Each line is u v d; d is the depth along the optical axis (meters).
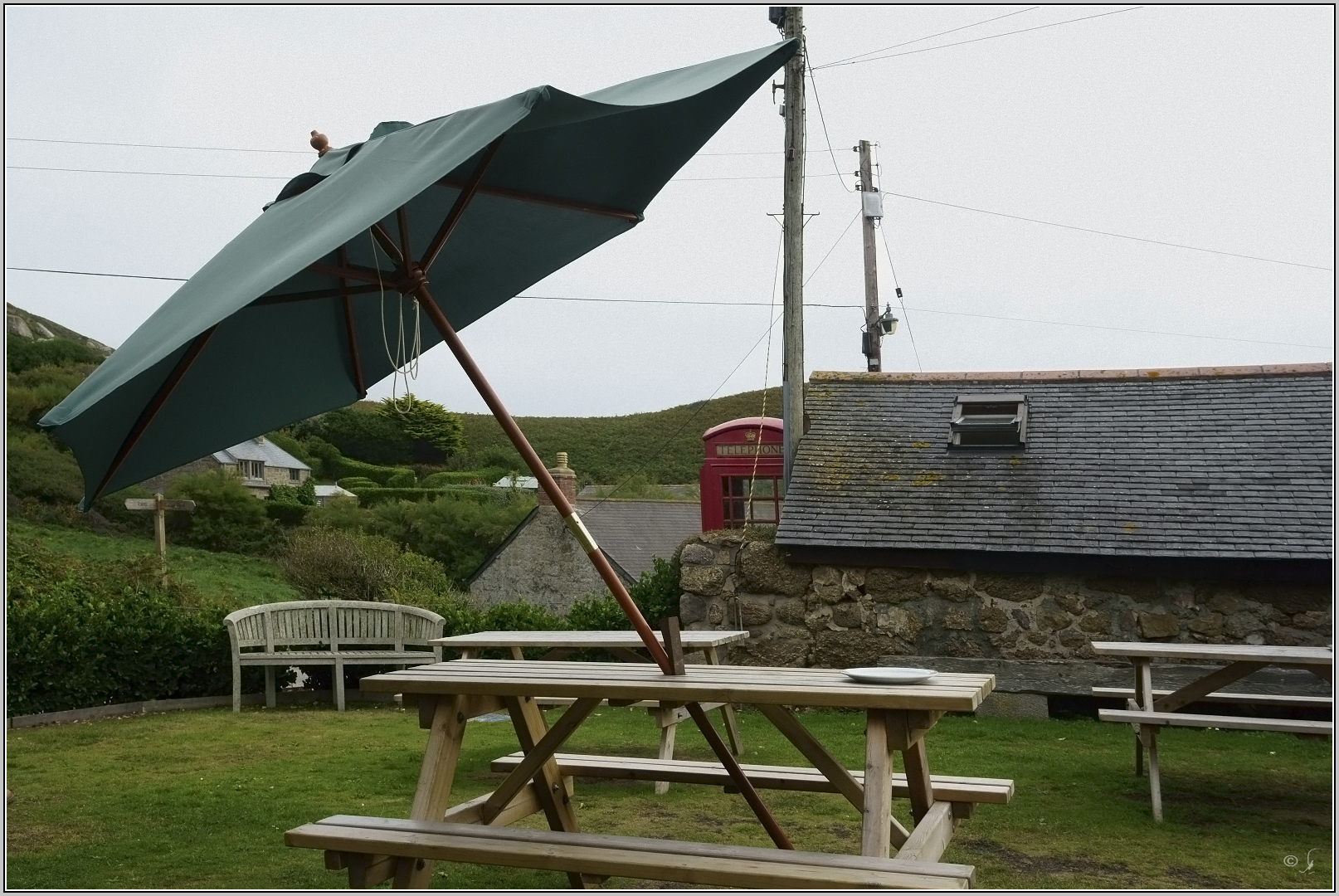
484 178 4.26
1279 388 9.70
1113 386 10.23
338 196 3.23
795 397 10.56
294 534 24.75
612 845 3.07
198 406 4.10
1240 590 8.30
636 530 21.61
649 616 9.84
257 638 9.20
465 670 3.76
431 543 27.19
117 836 4.65
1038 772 6.05
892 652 8.98
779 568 9.28
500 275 4.74
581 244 4.70
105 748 6.92
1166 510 8.66
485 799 3.80
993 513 9.02
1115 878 4.05
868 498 9.44
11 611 8.22
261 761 6.44
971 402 10.18
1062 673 8.34
